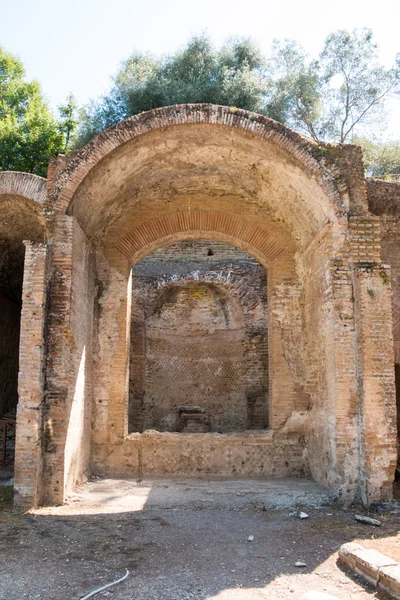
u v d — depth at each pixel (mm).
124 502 8688
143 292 16422
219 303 17750
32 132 22234
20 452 8188
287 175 10227
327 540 6742
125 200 11414
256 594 5055
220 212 11969
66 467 8727
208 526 7367
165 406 17375
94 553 6219
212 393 17578
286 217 11625
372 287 8992
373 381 8711
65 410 8656
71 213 9312
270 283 12000
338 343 9094
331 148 9781
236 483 10273
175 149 10273
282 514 8023
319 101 29641
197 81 24594
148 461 10984
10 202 11102
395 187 11695
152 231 11836
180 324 17953
